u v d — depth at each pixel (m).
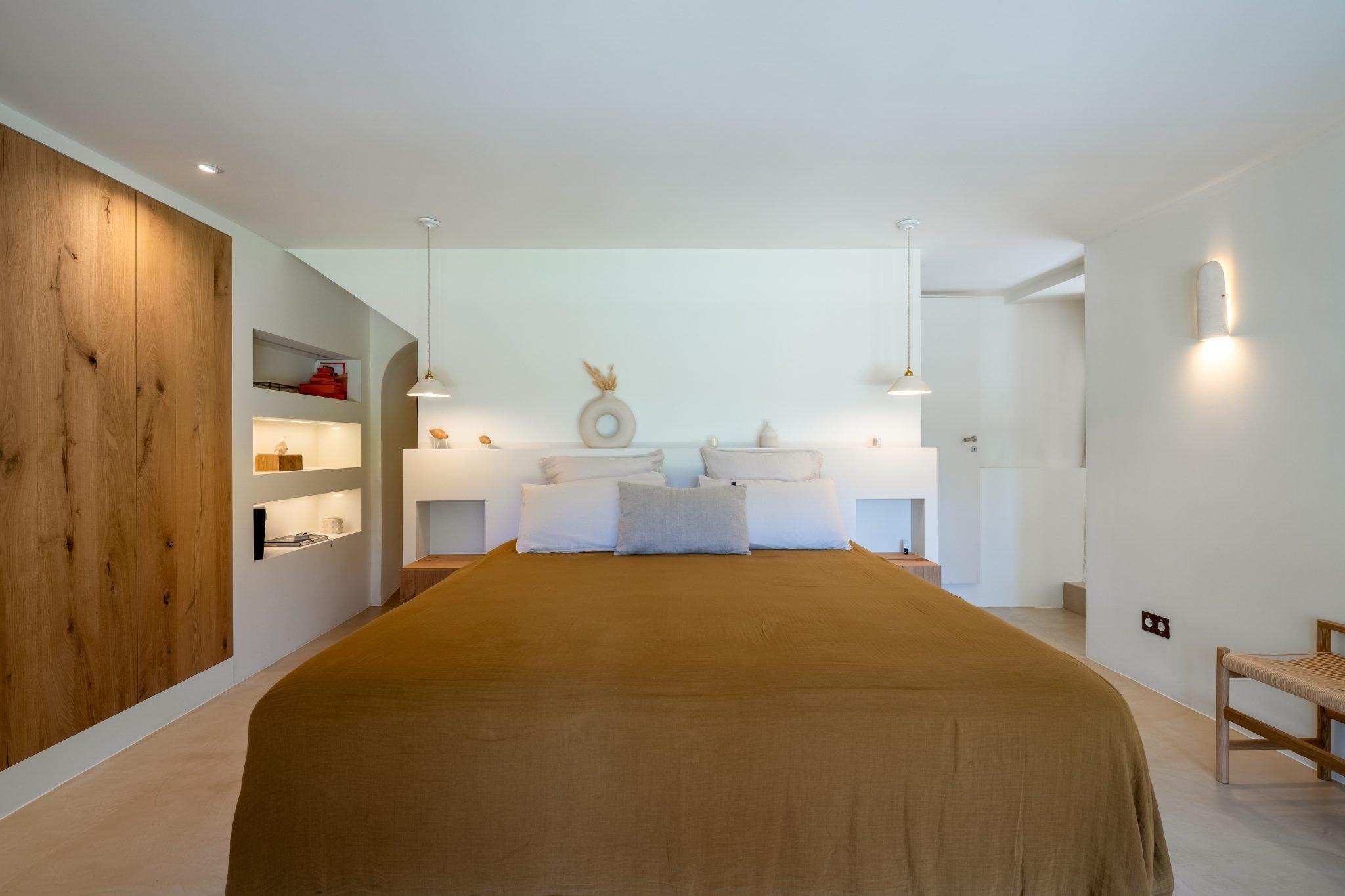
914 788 1.50
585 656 1.71
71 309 2.41
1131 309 3.39
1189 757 2.53
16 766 2.17
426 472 3.96
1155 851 1.57
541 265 4.15
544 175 2.87
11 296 2.18
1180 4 1.71
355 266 4.09
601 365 4.17
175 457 2.92
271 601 3.60
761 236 3.79
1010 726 1.53
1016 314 5.21
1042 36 1.86
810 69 2.04
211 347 3.18
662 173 2.85
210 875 1.84
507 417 4.16
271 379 4.02
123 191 2.67
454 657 1.69
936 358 5.03
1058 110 2.29
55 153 2.36
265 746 1.51
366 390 4.77
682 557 3.11
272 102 2.22
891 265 4.13
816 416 4.17
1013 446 5.21
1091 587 3.66
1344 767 1.93
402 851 1.49
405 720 1.52
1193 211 3.01
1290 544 2.54
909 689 1.57
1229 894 1.76
